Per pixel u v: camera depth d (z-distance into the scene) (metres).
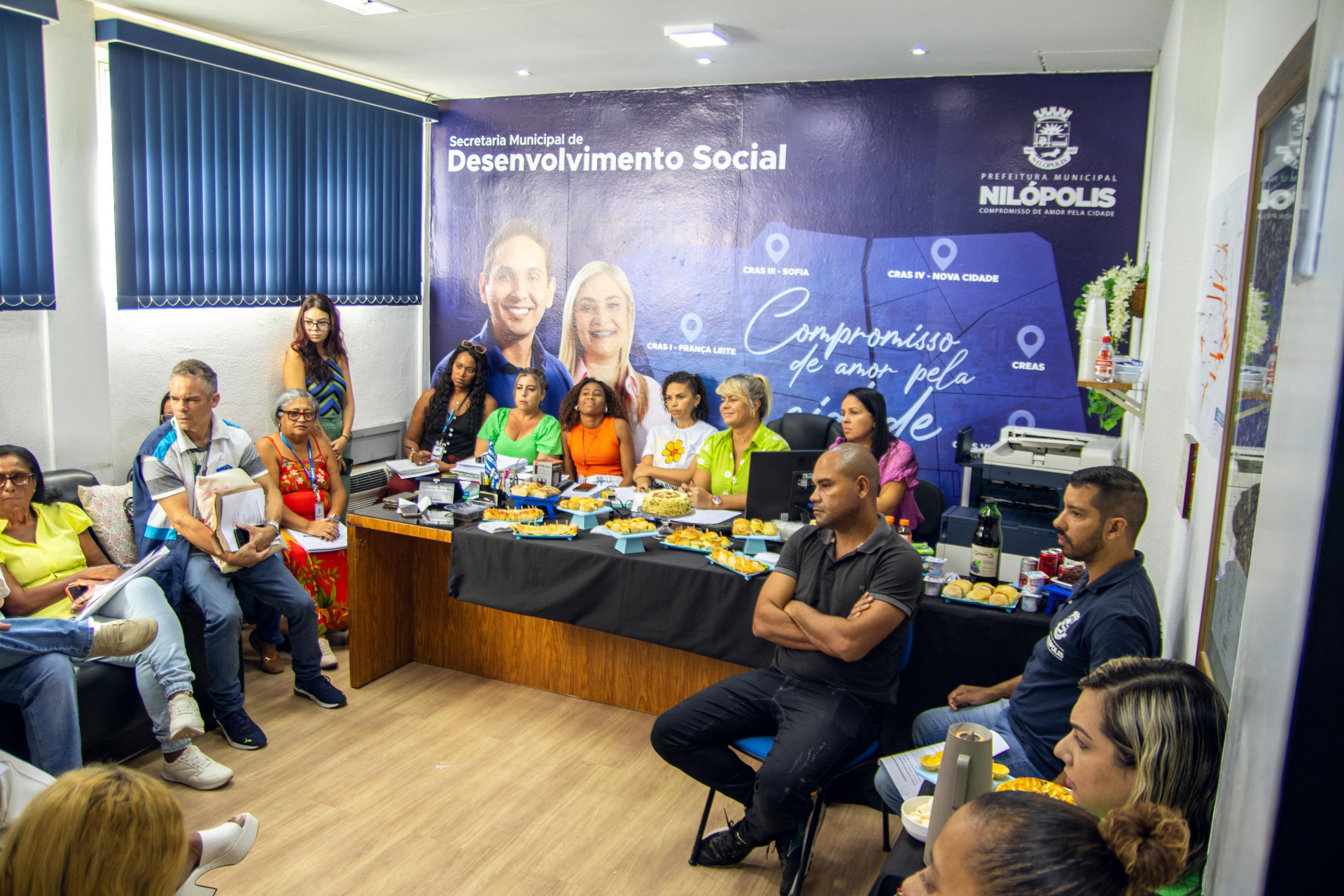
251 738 3.14
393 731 3.29
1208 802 1.20
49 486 3.42
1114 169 4.44
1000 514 2.97
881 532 2.40
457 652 3.82
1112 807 1.27
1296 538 0.72
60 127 3.77
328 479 4.26
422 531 3.39
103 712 2.81
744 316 5.29
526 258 5.78
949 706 2.41
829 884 2.46
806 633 2.39
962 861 0.88
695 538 3.11
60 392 3.86
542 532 3.16
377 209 5.55
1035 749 2.06
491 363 5.98
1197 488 2.43
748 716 2.46
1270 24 1.96
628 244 5.50
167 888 1.25
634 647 3.44
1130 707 1.25
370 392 5.71
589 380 4.67
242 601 3.74
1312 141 0.81
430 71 4.97
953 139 4.68
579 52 4.45
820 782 2.24
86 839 1.18
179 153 4.29
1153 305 3.08
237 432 3.51
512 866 2.52
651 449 4.64
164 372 4.37
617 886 2.45
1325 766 0.68
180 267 4.34
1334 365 0.67
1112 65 4.28
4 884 1.21
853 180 4.92
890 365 4.98
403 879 2.44
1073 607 2.07
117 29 3.82
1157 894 1.16
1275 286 1.53
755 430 4.14
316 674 3.49
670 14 3.74
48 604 3.01
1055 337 4.65
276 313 4.95
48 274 3.75
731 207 5.22
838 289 5.04
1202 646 2.03
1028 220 4.61
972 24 3.71
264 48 4.50
